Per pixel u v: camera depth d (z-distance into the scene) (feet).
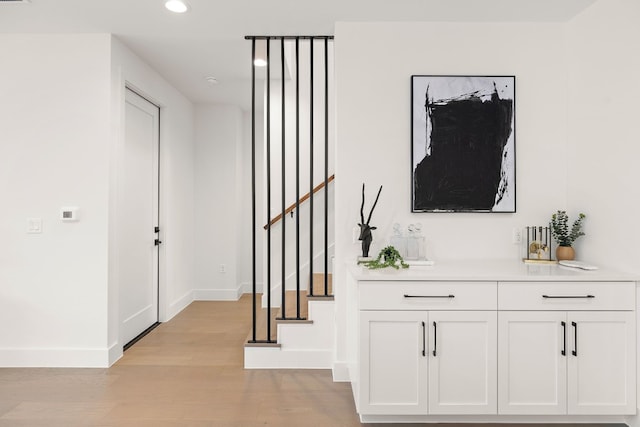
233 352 10.50
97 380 8.73
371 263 7.74
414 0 7.97
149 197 12.57
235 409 7.50
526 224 8.81
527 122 8.82
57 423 6.96
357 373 7.02
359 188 8.86
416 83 8.76
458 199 8.75
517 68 8.83
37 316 9.48
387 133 8.87
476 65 8.86
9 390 8.22
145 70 11.57
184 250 15.14
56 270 9.49
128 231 11.23
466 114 8.75
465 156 8.75
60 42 9.53
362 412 6.83
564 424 7.04
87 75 9.55
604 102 7.64
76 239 9.50
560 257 8.32
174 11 8.50
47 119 9.51
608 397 6.82
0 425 6.87
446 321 6.85
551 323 6.84
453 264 8.21
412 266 7.96
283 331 9.46
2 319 9.45
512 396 6.86
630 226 7.06
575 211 8.48
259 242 17.42
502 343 6.85
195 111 16.38
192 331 12.26
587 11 8.11
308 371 9.30
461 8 8.25
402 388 6.85
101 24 9.11
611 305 6.82
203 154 16.48
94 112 9.56
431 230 8.86
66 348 9.46
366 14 8.55
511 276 6.85
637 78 6.89
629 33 7.05
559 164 8.81
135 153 11.63
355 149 8.86
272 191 13.93
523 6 8.14
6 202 9.46
